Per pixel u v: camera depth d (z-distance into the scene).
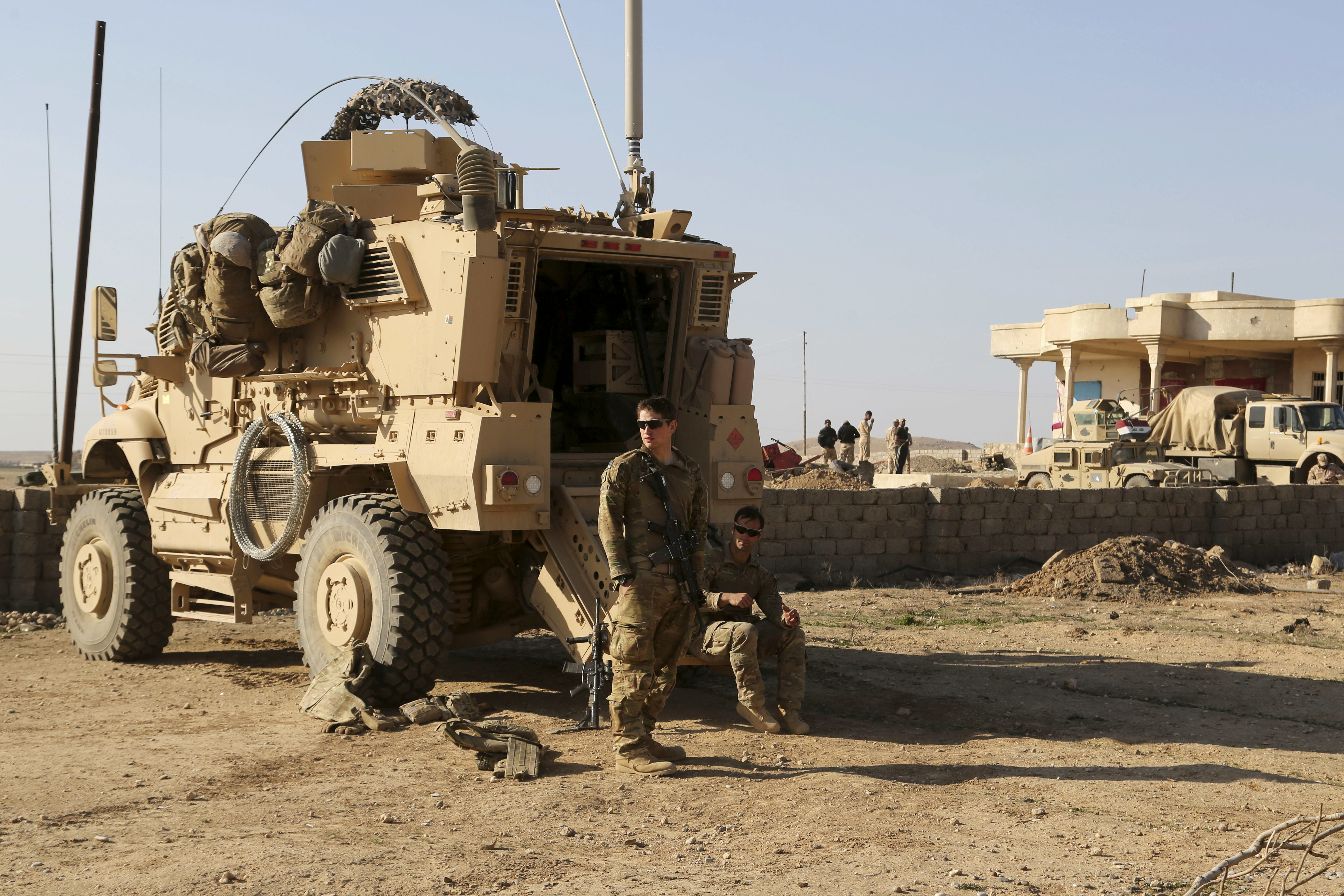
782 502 15.78
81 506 9.70
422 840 4.53
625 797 5.25
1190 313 37.28
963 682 8.47
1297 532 20.36
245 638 10.78
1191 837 4.74
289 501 7.91
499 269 6.83
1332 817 3.48
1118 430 29.67
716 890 4.00
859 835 4.70
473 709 7.01
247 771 5.64
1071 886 4.11
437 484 6.88
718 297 8.05
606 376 8.09
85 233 11.53
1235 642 10.64
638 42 9.61
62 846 4.37
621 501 5.70
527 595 7.45
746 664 6.61
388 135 8.59
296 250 7.50
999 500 17.20
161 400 9.42
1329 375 36.16
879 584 16.11
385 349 7.36
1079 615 12.72
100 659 9.36
